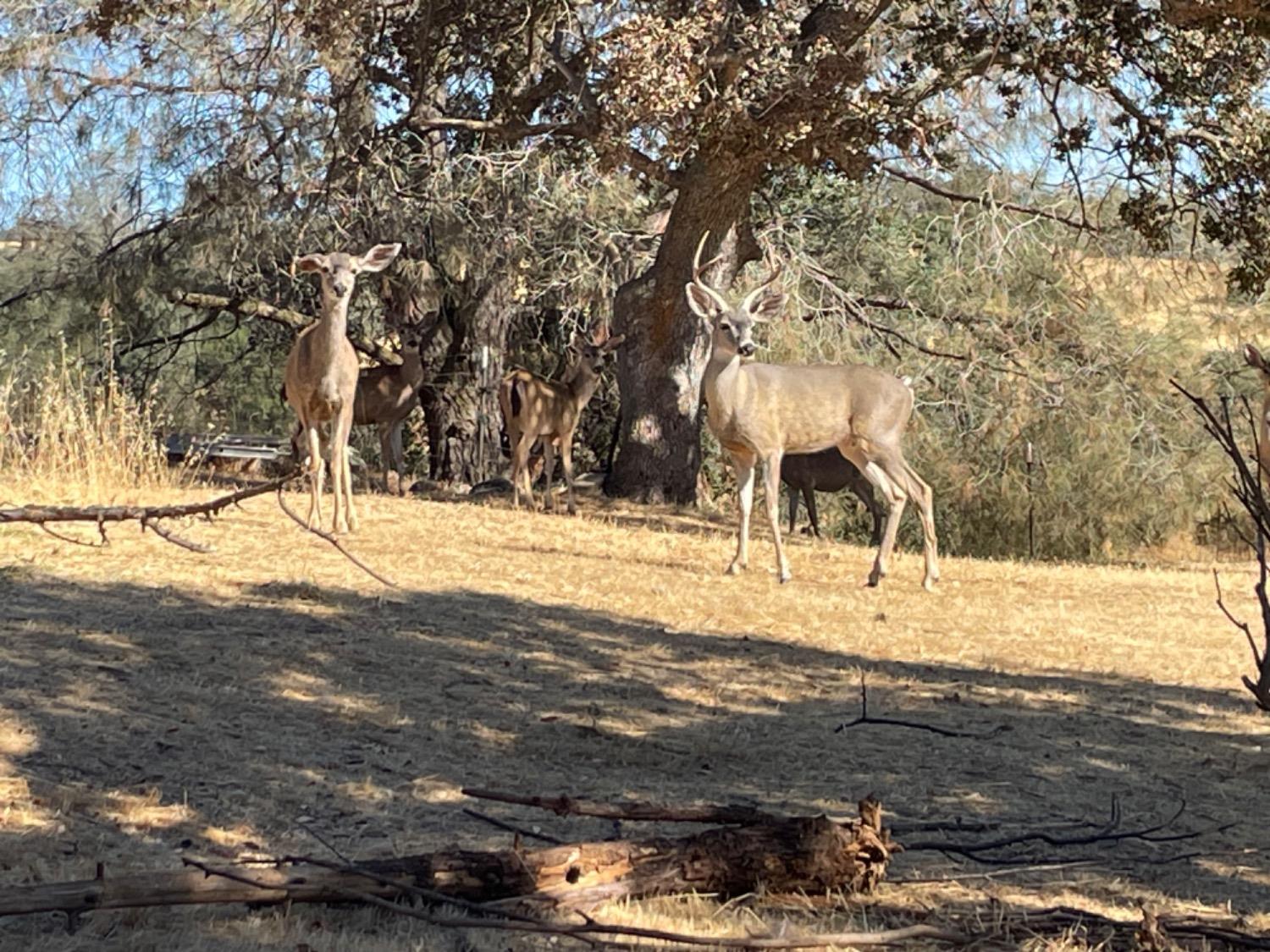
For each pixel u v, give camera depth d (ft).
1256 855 22.36
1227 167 64.08
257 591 35.83
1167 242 68.85
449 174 80.74
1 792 21.08
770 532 69.77
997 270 79.97
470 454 96.22
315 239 82.84
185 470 56.34
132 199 84.38
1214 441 86.74
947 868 20.83
